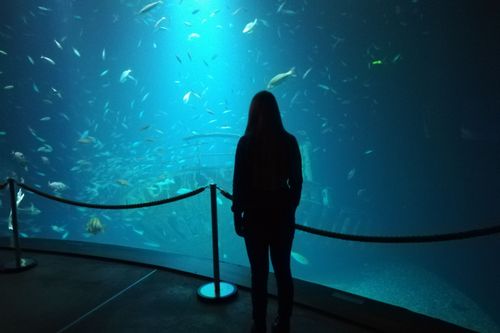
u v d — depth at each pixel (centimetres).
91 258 446
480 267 1281
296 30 2209
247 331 271
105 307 319
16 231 418
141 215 1211
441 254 1426
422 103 1683
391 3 1688
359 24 1873
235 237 1180
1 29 1828
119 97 2675
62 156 1909
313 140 2180
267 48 2391
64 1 2108
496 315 1076
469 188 1520
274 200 216
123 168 1495
